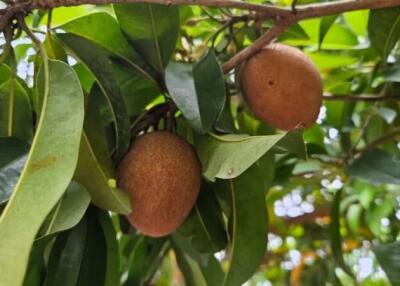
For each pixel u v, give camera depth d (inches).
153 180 18.6
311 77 21.0
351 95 28.6
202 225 21.1
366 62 29.1
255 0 26.4
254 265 19.6
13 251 13.2
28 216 13.7
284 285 44.7
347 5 21.0
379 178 24.6
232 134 19.0
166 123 20.6
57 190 14.1
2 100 19.4
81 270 18.3
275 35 21.1
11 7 17.4
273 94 20.8
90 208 18.9
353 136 32.0
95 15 20.6
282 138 17.7
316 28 28.6
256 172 19.8
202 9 24.3
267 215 19.7
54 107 15.6
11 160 16.9
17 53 25.5
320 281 37.2
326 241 40.8
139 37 21.0
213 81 19.3
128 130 18.8
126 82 21.8
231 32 22.5
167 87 19.5
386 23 22.6
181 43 23.8
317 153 28.8
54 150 14.8
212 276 22.9
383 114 27.8
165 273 40.5
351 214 37.5
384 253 20.1
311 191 37.8
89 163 17.4
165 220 18.9
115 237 19.1
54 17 26.1
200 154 19.0
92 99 18.9
